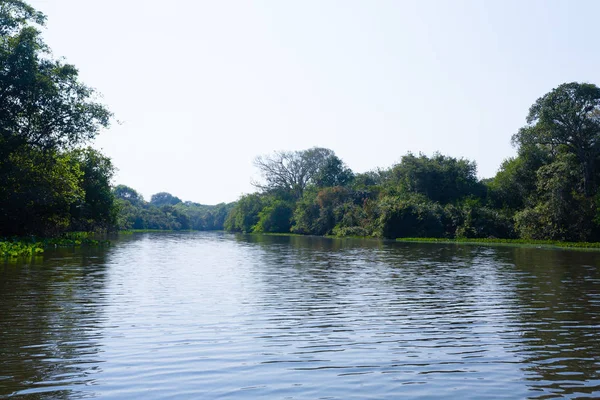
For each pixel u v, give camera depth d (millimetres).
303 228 98688
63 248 36906
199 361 8305
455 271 23109
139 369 7840
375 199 86688
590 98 58250
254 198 125438
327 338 9953
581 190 59688
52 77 40750
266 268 24406
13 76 37469
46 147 41719
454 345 9469
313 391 6949
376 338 10008
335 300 14523
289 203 110625
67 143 42438
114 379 7367
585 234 54844
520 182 70438
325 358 8547
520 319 11922
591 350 9133
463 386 7180
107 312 12297
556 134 59344
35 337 9742
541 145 68875
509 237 63219
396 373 7758
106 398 6625
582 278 20281
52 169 42750
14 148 39375
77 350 8859
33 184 40500
